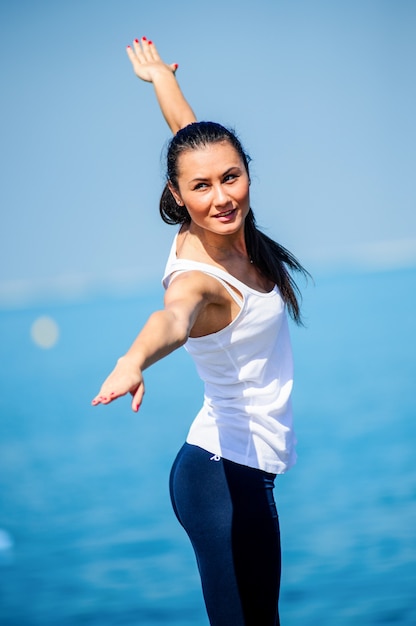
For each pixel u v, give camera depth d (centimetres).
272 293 489
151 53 644
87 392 3584
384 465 1877
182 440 2431
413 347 3819
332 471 1866
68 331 7094
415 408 2494
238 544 476
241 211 464
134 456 2272
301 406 2692
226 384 491
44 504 1869
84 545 1550
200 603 1238
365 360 3572
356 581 1241
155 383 3647
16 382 4106
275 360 502
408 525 1455
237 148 462
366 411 2516
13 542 1598
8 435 2747
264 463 491
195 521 482
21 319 9406
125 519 1694
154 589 1305
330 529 1470
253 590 474
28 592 1332
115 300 11306
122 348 5388
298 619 1134
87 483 2022
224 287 461
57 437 2647
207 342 473
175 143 463
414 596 1175
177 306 415
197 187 458
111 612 1226
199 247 490
